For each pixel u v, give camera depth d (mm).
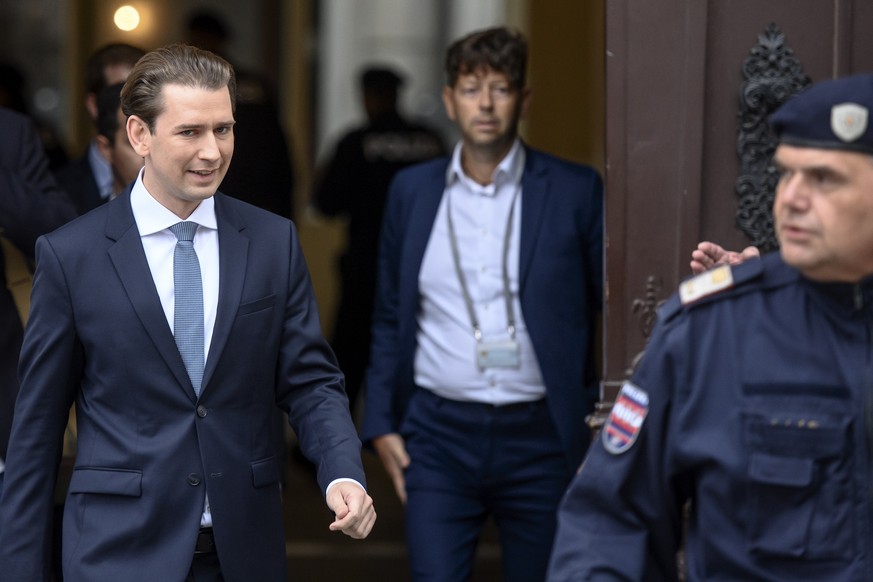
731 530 5355
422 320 9633
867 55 8570
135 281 6859
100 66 10031
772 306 5391
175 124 6684
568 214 9398
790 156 5090
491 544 14422
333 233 21719
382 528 15125
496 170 9430
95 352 6859
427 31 23141
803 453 5234
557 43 21438
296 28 22766
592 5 21281
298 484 17000
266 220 7266
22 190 8445
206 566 6977
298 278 7246
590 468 5602
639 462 5516
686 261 8633
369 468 17906
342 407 7199
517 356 9281
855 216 5027
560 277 9336
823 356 5281
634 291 8695
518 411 9289
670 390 5453
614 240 8672
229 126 6895
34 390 6895
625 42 8586
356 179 16922
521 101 9500
